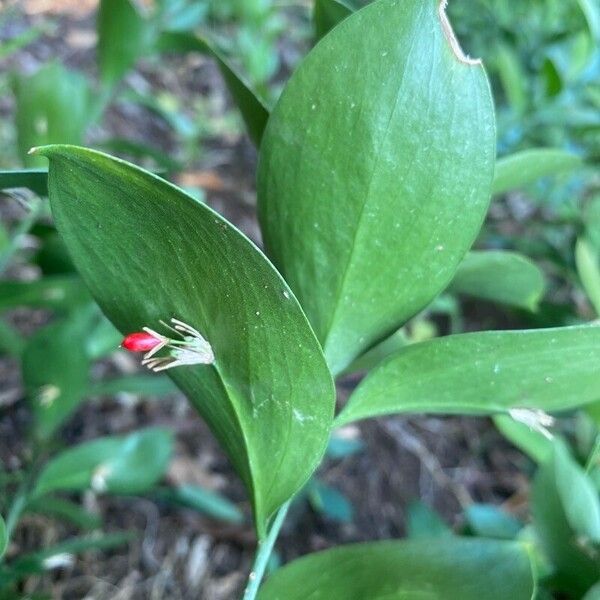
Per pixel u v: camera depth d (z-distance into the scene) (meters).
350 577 0.14
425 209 0.11
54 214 0.11
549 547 0.16
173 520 0.29
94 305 0.25
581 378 0.12
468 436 0.35
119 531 0.29
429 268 0.12
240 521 0.30
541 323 0.26
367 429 0.35
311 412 0.11
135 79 0.55
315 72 0.11
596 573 0.15
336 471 0.33
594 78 0.33
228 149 0.52
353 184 0.11
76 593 0.26
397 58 0.11
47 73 0.22
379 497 0.32
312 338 0.10
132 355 0.35
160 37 0.26
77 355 0.22
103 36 0.26
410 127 0.11
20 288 0.22
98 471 0.21
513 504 0.31
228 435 0.13
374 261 0.12
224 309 0.10
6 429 0.29
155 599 0.27
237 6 0.56
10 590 0.21
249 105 0.15
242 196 0.48
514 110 0.32
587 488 0.16
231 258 0.09
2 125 0.42
